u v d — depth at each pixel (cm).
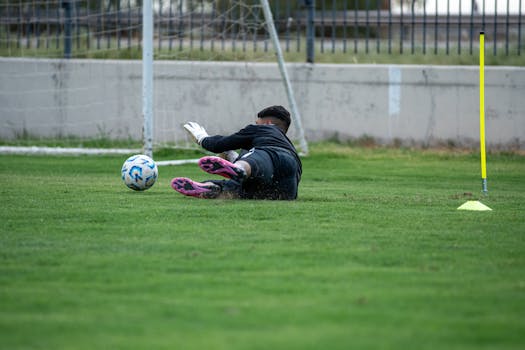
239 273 1416
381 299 1245
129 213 2095
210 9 5372
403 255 1576
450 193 2781
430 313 1171
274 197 2389
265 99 4838
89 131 4959
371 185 3095
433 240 1744
